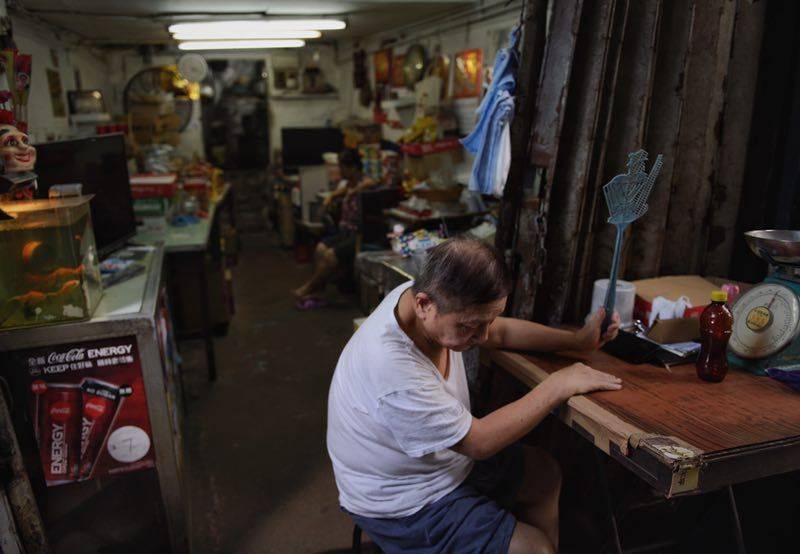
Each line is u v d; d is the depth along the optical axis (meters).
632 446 1.14
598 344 1.56
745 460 1.12
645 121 1.67
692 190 1.82
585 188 1.68
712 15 1.67
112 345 1.65
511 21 3.49
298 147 6.60
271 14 3.82
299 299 4.54
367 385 1.23
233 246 5.70
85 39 4.81
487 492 1.44
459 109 4.20
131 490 1.80
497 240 1.88
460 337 1.15
